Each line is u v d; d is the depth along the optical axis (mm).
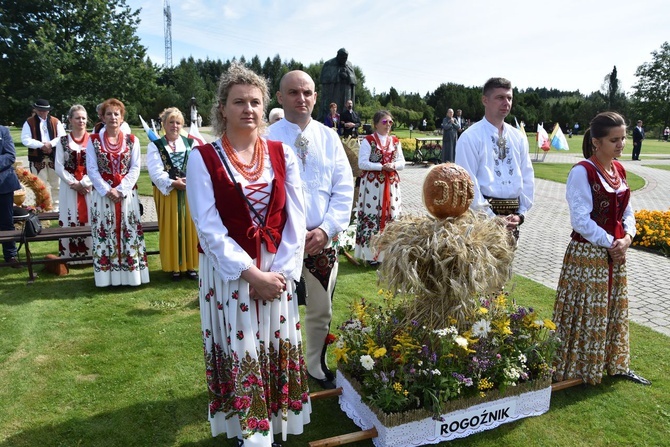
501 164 3953
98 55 28109
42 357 3875
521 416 3139
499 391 2998
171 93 51062
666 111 59938
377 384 2855
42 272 6031
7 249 6266
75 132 6195
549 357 3215
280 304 2500
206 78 68750
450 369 2852
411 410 2775
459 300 2914
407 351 2855
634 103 63125
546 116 55094
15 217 6699
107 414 3178
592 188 3291
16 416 3137
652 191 14219
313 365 3566
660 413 3229
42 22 28516
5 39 28062
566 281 3486
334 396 3387
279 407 2613
